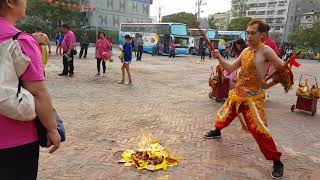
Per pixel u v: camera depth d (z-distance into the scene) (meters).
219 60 4.56
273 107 9.01
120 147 5.06
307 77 18.25
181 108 8.15
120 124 6.38
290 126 6.96
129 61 11.51
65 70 12.48
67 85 10.52
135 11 58.06
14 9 1.93
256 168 4.55
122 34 38.31
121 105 8.09
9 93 1.79
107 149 4.95
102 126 6.16
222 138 5.77
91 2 49.44
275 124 7.07
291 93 11.77
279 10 95.50
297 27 89.75
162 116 7.21
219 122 5.33
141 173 4.19
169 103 8.70
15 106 1.80
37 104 1.94
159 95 9.82
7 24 1.88
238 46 7.14
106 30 51.31
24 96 1.84
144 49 34.12
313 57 47.44
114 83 11.55
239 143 5.55
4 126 1.91
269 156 4.22
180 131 6.11
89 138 5.42
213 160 4.76
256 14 103.75
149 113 7.43
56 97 8.59
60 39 22.42
